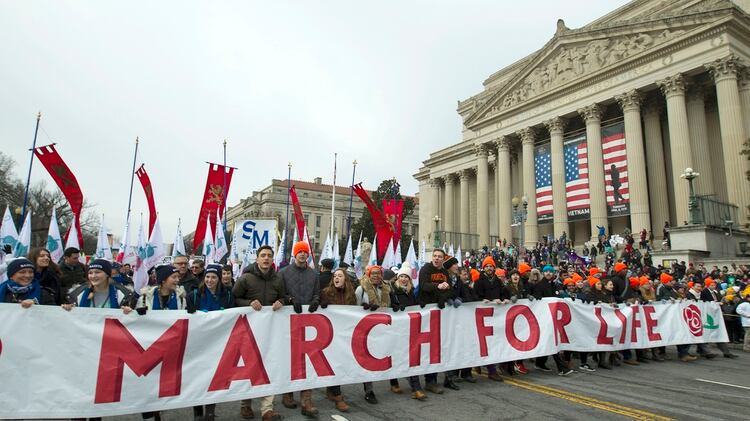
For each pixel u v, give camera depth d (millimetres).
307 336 6051
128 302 5387
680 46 28234
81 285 5234
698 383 7785
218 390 5363
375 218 14844
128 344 5023
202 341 5402
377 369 6441
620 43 32062
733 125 25516
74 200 10031
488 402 6414
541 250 29062
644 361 10000
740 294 13594
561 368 8320
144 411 4992
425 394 6809
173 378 5176
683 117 27891
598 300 9391
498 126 41094
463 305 7492
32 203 47750
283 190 90500
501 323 7820
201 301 5840
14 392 4480
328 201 94312
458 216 54500
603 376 8336
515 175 43469
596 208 31625
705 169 28266
